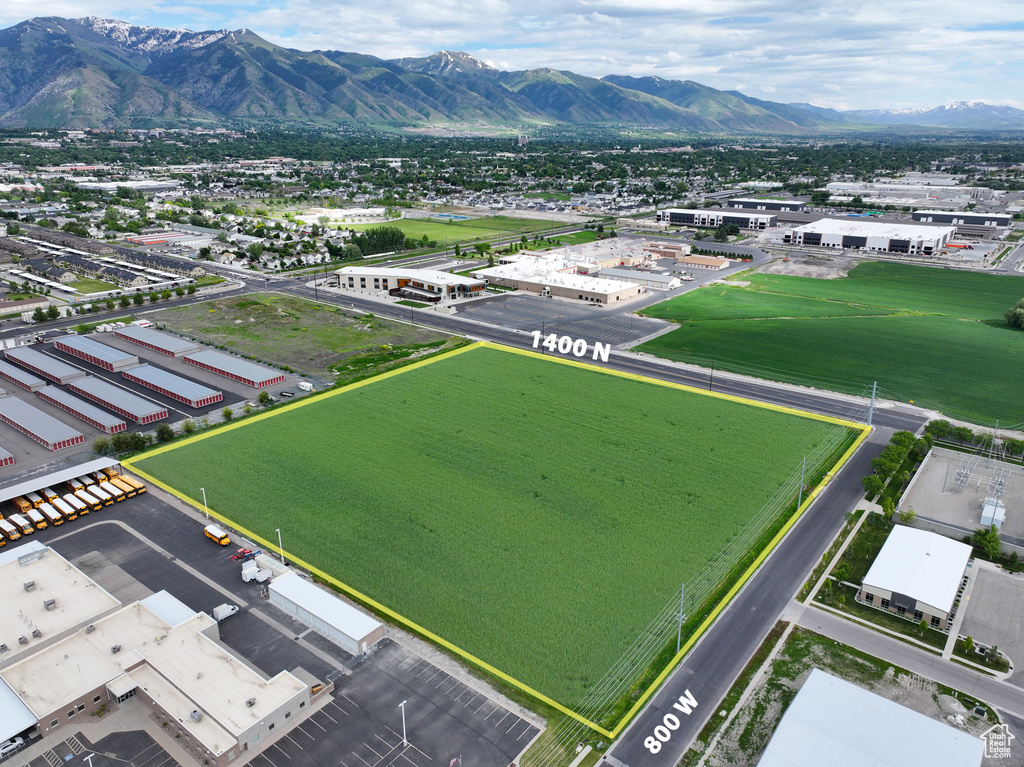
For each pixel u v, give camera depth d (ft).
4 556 252.83
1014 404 418.10
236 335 531.91
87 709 194.59
